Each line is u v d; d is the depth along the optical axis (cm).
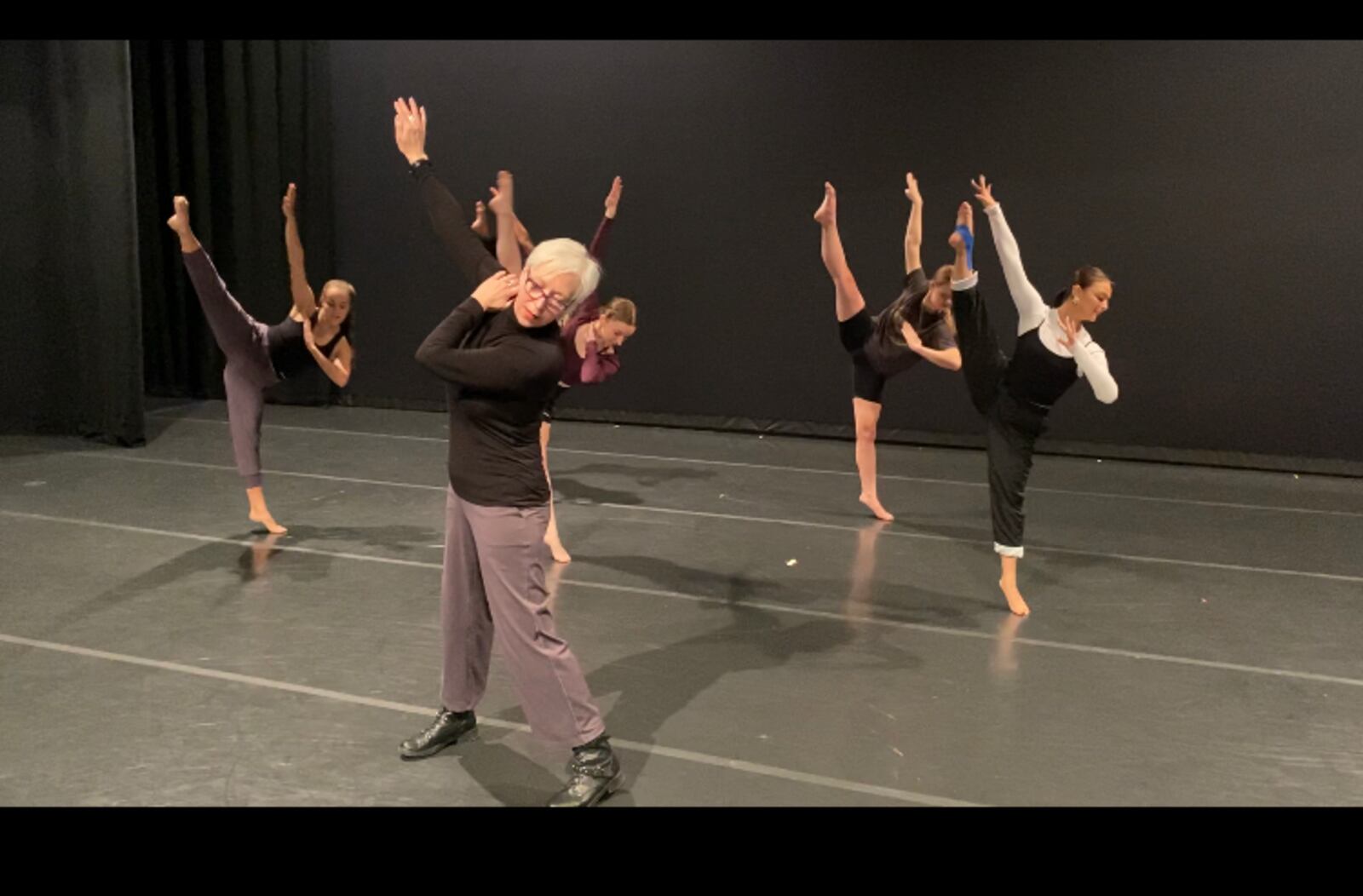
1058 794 283
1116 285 736
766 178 792
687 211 813
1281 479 697
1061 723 326
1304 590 461
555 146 834
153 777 281
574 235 843
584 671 358
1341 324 696
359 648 372
